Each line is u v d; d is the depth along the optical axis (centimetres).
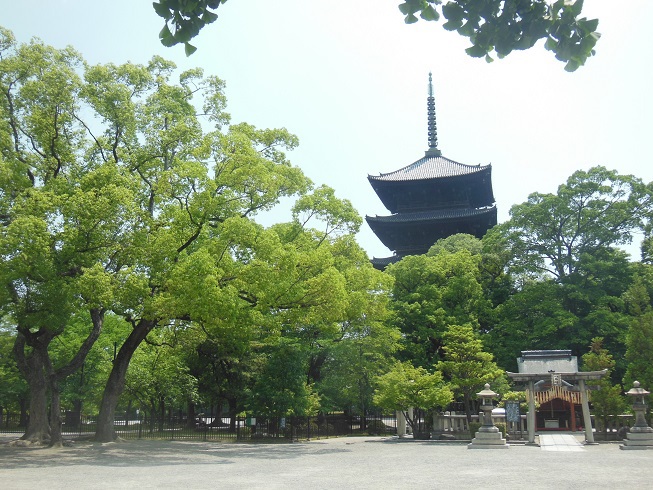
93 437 2734
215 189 2441
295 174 2795
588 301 4250
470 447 2470
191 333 2991
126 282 2167
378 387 3709
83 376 3691
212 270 2141
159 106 2792
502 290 4938
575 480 1393
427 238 6556
